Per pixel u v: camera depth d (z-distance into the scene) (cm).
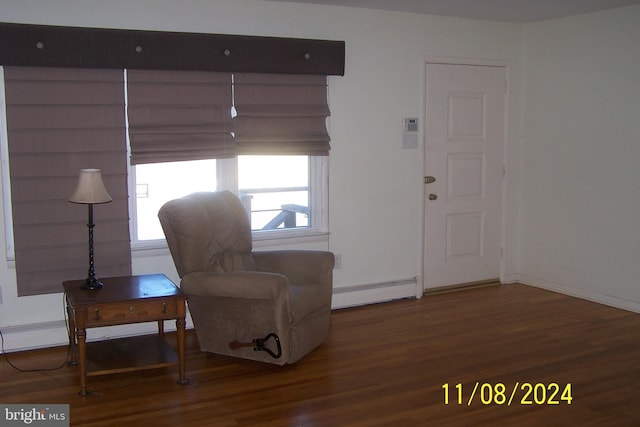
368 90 470
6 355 370
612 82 472
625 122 466
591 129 491
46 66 359
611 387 329
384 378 340
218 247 374
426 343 397
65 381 333
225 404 307
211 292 343
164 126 392
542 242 539
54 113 365
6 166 365
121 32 372
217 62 403
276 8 428
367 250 485
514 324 438
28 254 367
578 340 404
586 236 502
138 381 335
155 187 412
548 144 527
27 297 375
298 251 397
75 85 369
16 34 347
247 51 412
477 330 424
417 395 318
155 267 408
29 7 356
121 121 382
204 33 400
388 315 459
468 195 530
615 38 468
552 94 520
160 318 321
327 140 451
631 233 468
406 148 492
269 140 427
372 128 476
